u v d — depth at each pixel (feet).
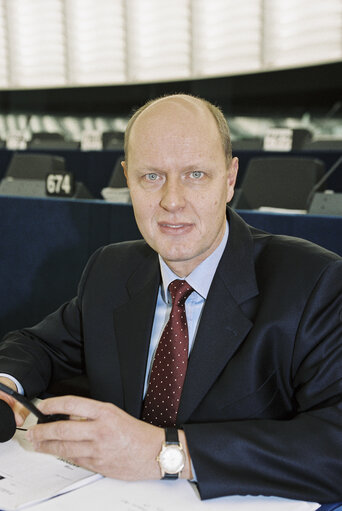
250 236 3.68
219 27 20.85
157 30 22.41
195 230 3.13
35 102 25.54
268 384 3.27
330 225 4.74
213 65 21.30
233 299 3.40
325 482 2.77
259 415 3.24
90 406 2.83
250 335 3.28
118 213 5.93
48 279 6.52
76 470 2.91
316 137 18.80
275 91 19.77
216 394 3.25
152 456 2.78
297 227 4.90
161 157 3.03
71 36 24.32
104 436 2.75
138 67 23.18
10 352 3.96
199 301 3.49
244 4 20.08
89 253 6.20
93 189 14.26
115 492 2.70
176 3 21.77
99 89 24.03
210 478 2.70
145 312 3.62
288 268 3.40
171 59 22.27
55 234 6.41
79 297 4.13
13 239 6.72
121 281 3.85
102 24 23.59
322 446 2.83
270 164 9.66
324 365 3.10
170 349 3.38
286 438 2.85
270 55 19.71
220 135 3.18
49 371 4.07
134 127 3.16
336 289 3.25
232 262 3.49
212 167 3.08
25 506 2.56
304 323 3.20
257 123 20.53
